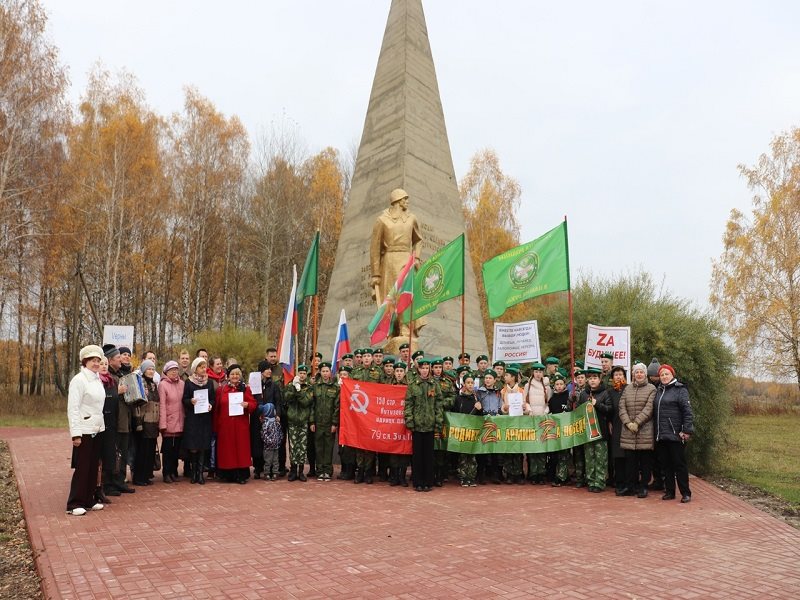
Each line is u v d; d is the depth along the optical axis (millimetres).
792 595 4582
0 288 29594
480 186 43156
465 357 11797
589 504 8391
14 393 33562
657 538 6363
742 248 34594
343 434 9758
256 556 5434
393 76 18219
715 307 35625
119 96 35688
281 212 38844
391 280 14922
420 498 8617
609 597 4504
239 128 41875
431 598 4418
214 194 39125
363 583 4723
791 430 23062
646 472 9070
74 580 4746
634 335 13734
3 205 26328
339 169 44344
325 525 6711
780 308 32219
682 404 8703
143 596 4398
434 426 9367
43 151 28641
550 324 16234
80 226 32938
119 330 17062
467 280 18266
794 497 9500
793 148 34125
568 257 11000
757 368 33500
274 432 9984
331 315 18516
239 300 46469
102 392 7422
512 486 10047
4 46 26109
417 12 19031
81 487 7176
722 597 4535
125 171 33031
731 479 11672
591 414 9555
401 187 16703
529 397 10688
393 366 10695
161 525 6609
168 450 9688
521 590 4625
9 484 9516
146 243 35500
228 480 9930
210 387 9750
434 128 18484
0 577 5078
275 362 10820
